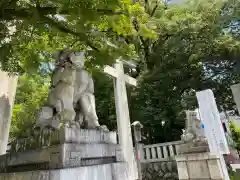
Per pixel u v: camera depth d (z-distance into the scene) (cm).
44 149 256
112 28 388
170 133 1079
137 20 421
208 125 503
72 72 341
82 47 385
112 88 1247
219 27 1017
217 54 991
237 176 546
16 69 366
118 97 759
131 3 355
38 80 986
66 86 327
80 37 344
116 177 296
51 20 311
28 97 977
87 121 331
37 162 256
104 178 274
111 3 286
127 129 726
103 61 400
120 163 316
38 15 275
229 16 1020
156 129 1117
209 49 996
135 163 686
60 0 262
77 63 349
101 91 1258
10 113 471
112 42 456
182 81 1066
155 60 1220
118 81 782
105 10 305
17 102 977
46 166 245
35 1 303
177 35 1105
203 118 512
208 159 560
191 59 999
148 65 1273
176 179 743
